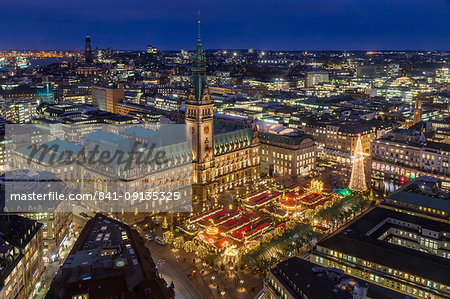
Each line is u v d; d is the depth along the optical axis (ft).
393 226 622.13
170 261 585.22
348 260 520.42
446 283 449.89
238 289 517.96
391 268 486.38
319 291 396.78
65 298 350.02
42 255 565.53
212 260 566.77
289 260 463.01
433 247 587.68
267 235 611.06
